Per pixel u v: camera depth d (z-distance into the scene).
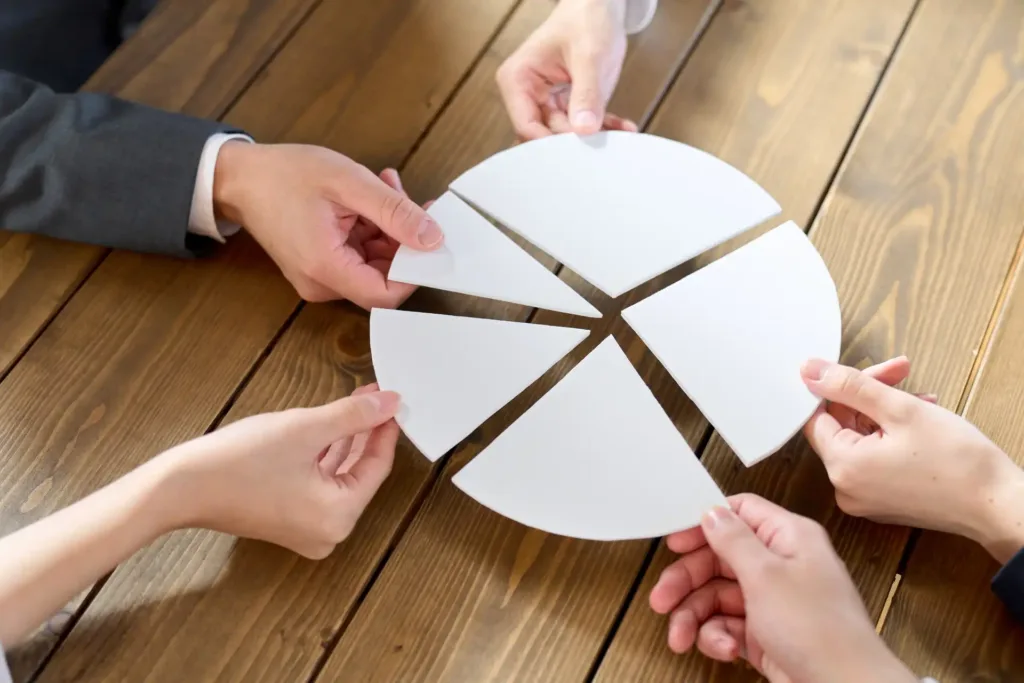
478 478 0.73
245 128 0.86
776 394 0.74
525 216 0.79
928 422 0.71
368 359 0.79
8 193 0.79
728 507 0.71
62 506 0.75
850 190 0.82
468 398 0.75
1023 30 0.86
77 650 0.71
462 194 0.80
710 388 0.74
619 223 0.79
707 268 0.78
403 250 0.78
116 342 0.79
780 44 0.87
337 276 0.77
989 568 0.72
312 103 0.87
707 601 0.72
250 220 0.79
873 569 0.73
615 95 0.86
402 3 0.90
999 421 0.75
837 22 0.88
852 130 0.84
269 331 0.79
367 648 0.71
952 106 0.84
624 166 0.81
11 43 0.92
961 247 0.80
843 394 0.72
